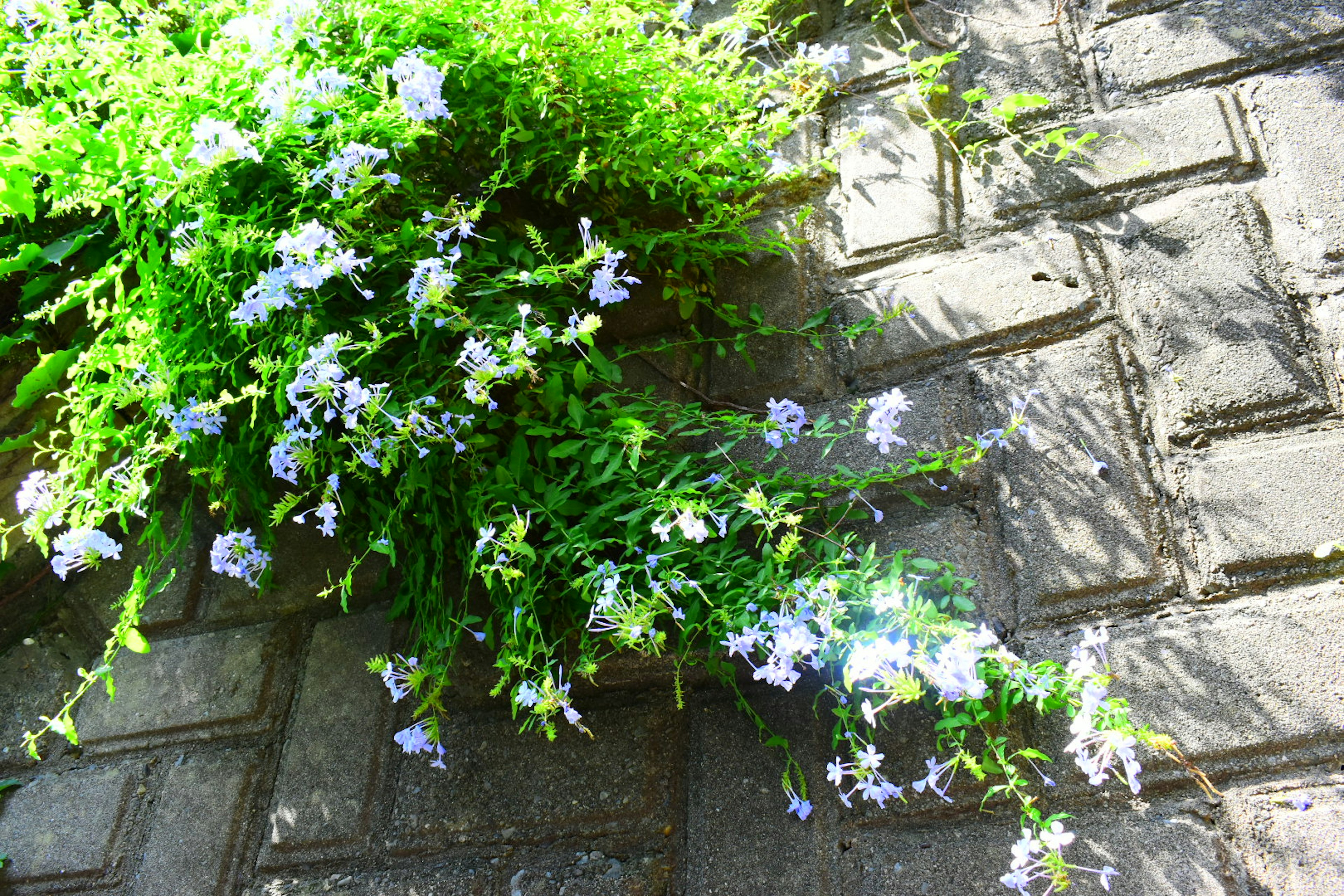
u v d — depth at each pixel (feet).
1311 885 3.61
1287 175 5.00
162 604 6.16
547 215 5.98
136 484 4.81
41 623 6.40
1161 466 4.59
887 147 6.09
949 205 5.75
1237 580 4.23
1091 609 4.40
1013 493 4.76
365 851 5.04
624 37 5.56
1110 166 5.42
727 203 6.19
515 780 4.96
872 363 5.41
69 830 5.60
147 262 5.24
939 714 4.37
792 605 4.39
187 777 5.58
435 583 4.99
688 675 4.95
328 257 4.45
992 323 5.22
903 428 5.12
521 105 5.40
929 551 4.76
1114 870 3.59
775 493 5.02
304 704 5.58
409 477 4.84
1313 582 4.12
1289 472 4.33
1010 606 4.53
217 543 4.99
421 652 5.47
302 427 5.03
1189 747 3.96
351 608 5.82
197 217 5.03
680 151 5.65
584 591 4.42
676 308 5.93
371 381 4.99
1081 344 4.99
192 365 4.82
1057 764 4.12
